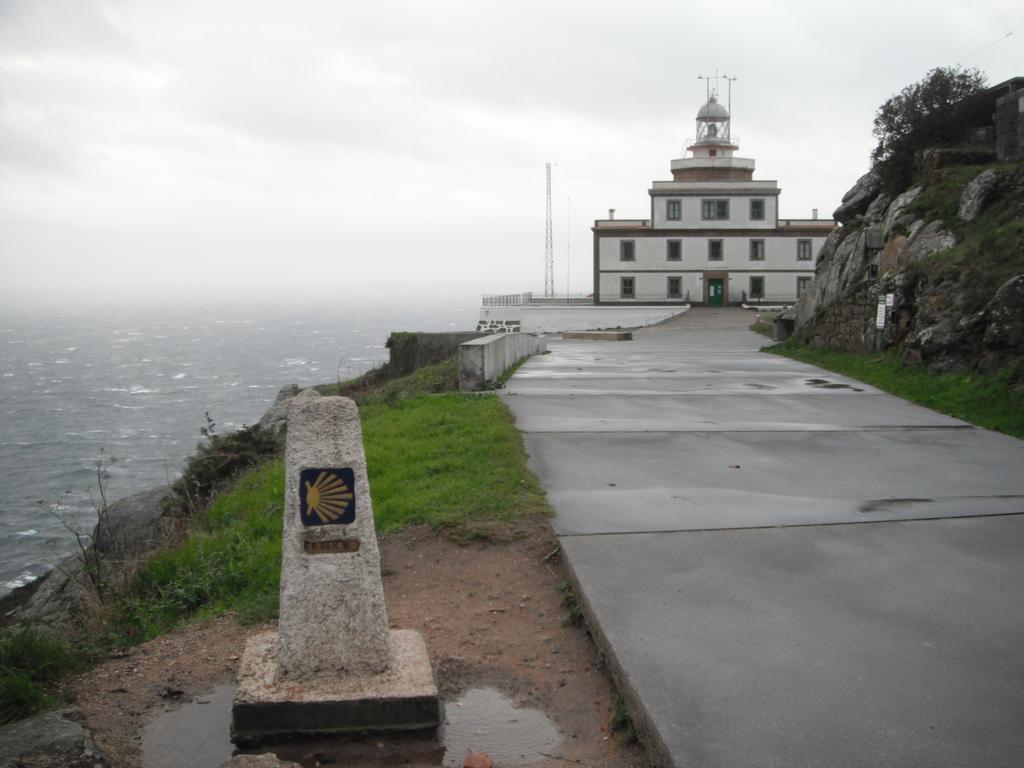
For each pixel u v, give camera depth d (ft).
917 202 70.95
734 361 77.05
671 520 24.59
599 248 202.49
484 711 15.37
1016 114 69.82
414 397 49.83
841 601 18.78
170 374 395.75
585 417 42.68
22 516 110.32
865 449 35.32
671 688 14.73
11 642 17.04
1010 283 47.50
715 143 218.59
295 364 429.79
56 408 274.98
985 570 20.81
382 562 22.48
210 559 23.99
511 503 25.64
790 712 14.01
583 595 18.95
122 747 14.12
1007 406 42.24
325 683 14.84
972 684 15.06
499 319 183.52
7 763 12.78
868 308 67.51
